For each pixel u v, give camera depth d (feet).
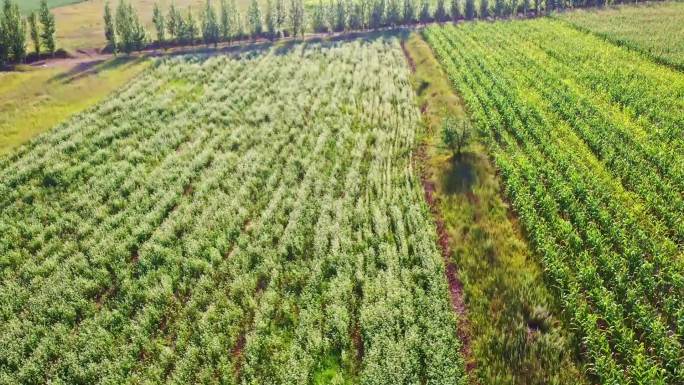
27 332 56.34
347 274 60.95
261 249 67.00
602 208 70.08
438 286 58.23
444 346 49.98
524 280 58.95
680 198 70.95
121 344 54.08
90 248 69.15
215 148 98.22
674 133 91.50
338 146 94.58
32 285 62.90
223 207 77.51
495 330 52.06
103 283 63.31
